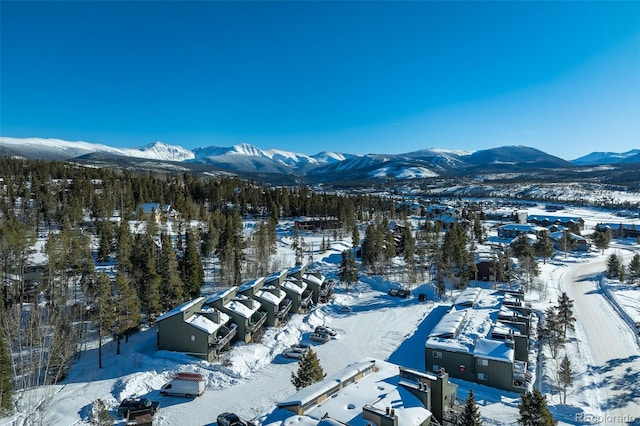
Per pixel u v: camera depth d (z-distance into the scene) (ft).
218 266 293.84
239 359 161.68
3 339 128.57
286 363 164.04
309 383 124.06
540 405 96.12
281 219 506.07
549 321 171.83
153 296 187.93
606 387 142.31
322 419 91.86
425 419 96.27
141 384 141.49
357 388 108.78
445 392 109.60
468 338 156.97
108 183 443.73
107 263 266.16
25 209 339.98
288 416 98.48
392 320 213.25
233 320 182.60
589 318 209.56
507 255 298.56
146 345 171.32
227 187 545.85
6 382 118.11
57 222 334.44
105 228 291.38
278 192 556.92
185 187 549.13
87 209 388.16
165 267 203.10
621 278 269.64
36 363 145.38
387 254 313.32
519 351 157.79
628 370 153.89
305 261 323.37
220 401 133.80
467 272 261.24
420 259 299.79
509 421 121.39
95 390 136.77
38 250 260.83
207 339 159.33
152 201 461.78
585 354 168.66
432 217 547.90
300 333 197.16
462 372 148.36
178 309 166.61
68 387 138.21
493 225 519.19
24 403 123.85
